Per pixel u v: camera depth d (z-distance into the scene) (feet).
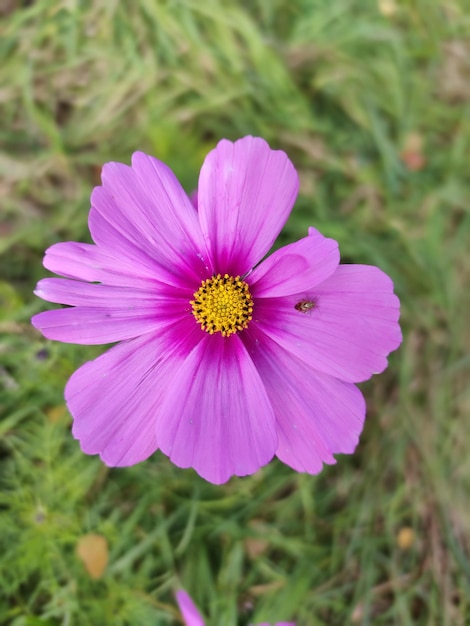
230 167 0.35
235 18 0.61
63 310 0.34
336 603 0.56
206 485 0.54
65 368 0.51
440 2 0.65
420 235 0.63
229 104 0.61
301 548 0.56
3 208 0.59
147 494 0.54
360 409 0.35
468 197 0.64
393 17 0.64
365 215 0.62
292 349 0.36
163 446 0.34
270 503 0.56
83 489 0.52
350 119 0.64
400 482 0.58
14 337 0.52
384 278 0.35
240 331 0.38
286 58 0.63
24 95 0.60
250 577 0.55
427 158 0.64
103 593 0.52
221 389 0.36
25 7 0.61
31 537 0.51
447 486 0.60
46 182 0.60
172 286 0.37
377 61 0.64
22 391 0.53
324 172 0.63
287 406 0.36
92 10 0.60
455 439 0.61
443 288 0.61
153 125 0.60
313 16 0.63
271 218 0.36
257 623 0.52
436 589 0.58
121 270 0.35
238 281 0.37
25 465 0.52
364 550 0.57
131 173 0.35
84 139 0.61
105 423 0.35
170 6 0.60
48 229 0.58
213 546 0.56
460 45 0.65
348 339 0.35
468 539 0.60
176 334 0.37
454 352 0.61
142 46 0.61
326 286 0.35
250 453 0.34
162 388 0.36
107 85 0.61
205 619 0.53
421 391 0.61
